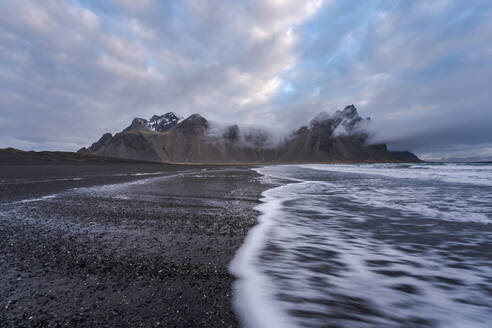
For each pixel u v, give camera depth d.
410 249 3.62
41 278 2.52
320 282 2.55
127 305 2.05
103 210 6.10
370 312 2.02
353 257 3.29
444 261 3.17
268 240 3.97
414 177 19.62
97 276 2.58
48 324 1.78
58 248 3.42
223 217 5.56
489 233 4.45
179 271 2.74
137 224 4.81
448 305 2.15
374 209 6.68
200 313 1.96
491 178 18.03
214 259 3.12
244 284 2.47
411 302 2.19
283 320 1.89
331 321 1.89
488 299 2.25
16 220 5.03
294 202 7.79
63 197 8.14
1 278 2.51
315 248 3.63
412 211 6.41
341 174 25.59
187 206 6.86
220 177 20.47
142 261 3.00
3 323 1.78
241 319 1.88
